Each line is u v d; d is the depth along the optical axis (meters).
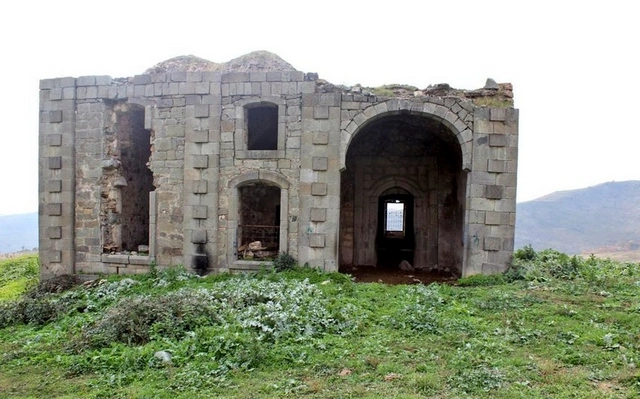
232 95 13.45
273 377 6.37
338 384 6.06
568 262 13.42
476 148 12.87
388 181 16.97
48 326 9.84
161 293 11.28
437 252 16.47
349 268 16.47
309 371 6.54
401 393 5.68
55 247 14.47
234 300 9.58
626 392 5.50
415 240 16.69
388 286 11.98
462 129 12.91
